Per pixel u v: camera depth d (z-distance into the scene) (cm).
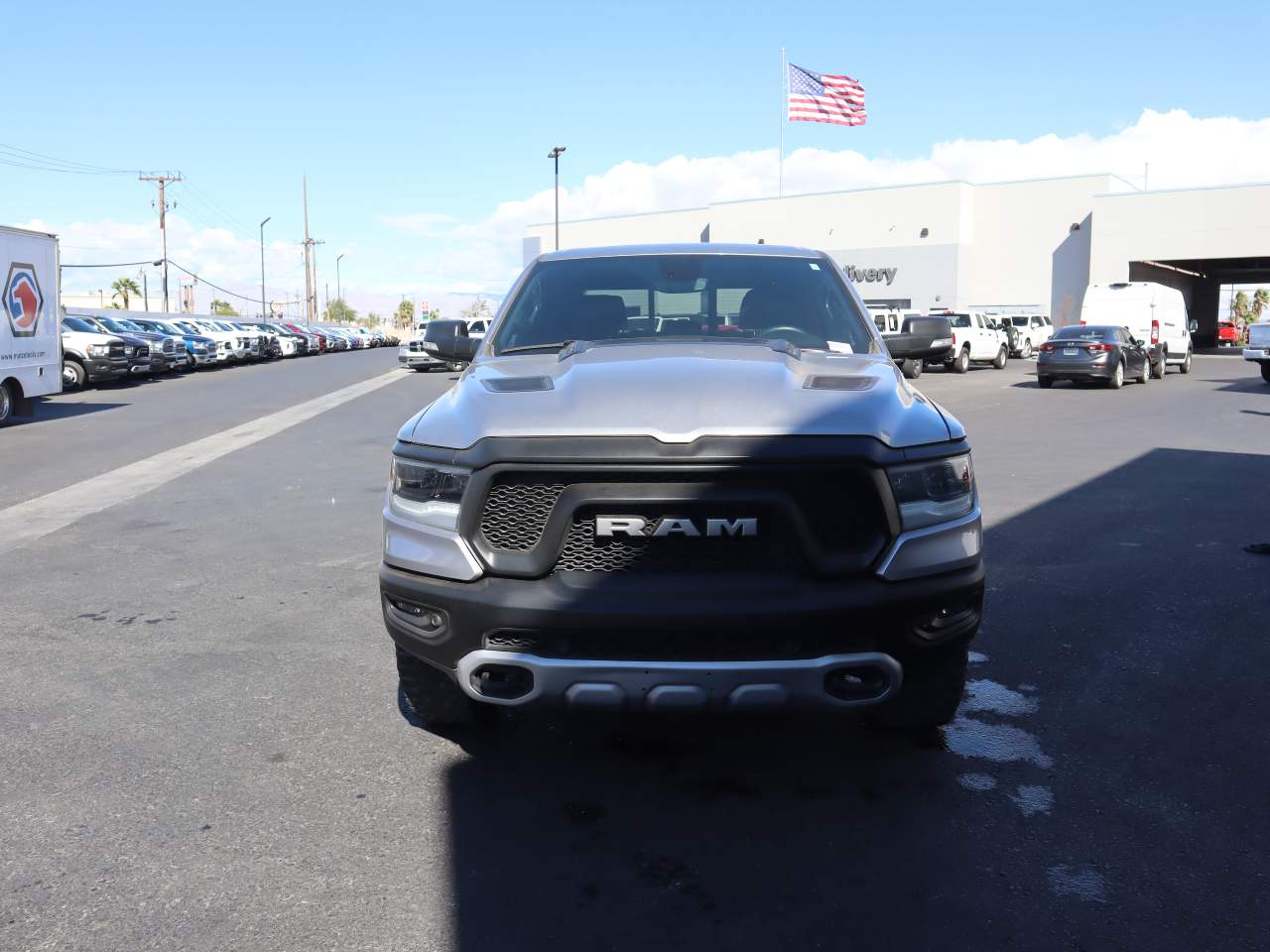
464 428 316
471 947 253
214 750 373
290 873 289
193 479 1024
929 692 361
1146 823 313
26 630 523
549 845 304
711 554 294
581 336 425
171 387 2497
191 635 513
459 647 307
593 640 293
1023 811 321
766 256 468
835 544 296
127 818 321
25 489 976
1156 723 391
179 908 271
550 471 294
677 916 265
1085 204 5172
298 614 549
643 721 395
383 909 270
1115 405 1814
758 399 312
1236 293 10925
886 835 307
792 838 306
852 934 257
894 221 5600
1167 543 689
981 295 5512
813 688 290
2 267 1582
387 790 340
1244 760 359
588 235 7075
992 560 646
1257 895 273
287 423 1547
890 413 316
